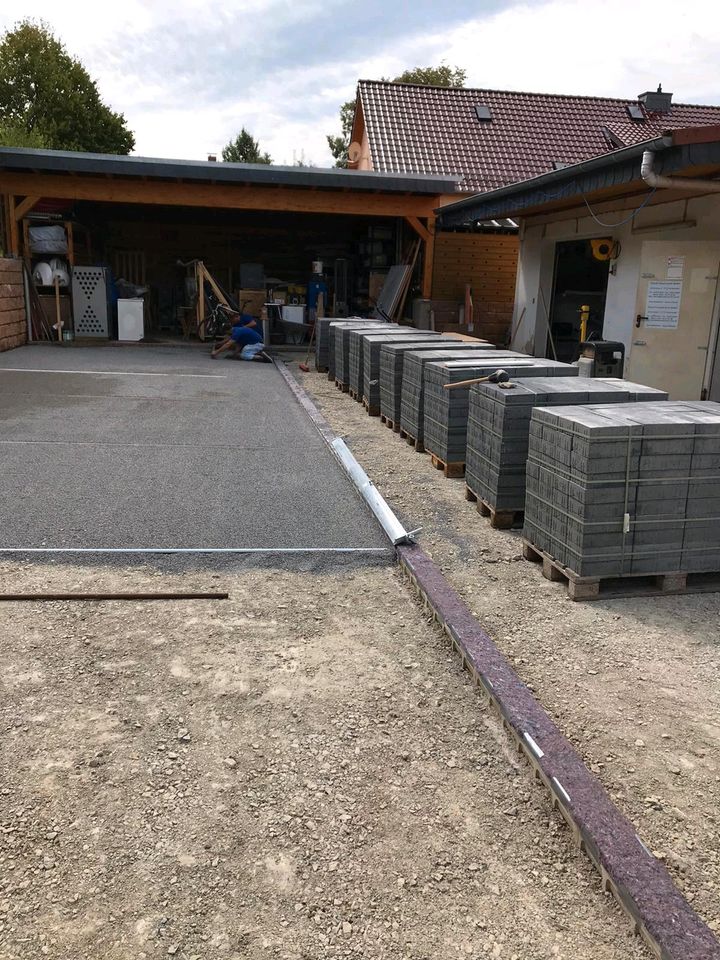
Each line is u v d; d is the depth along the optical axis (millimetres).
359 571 4551
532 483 4625
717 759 2871
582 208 12500
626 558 4156
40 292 17531
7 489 5734
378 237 19281
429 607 4062
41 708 3043
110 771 2701
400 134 20984
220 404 9891
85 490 5793
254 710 3096
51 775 2666
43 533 4848
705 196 9305
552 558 4430
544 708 3168
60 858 2314
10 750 2787
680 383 9805
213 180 15023
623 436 3980
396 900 2211
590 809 2479
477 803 2621
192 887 2232
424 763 2820
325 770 2760
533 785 2723
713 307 9320
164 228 20344
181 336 19281
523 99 23047
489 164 20594
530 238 14750
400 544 4844
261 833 2447
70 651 3486
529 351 14797
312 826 2486
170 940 2055
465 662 3496
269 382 12188
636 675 3445
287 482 6250
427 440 7164
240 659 3484
